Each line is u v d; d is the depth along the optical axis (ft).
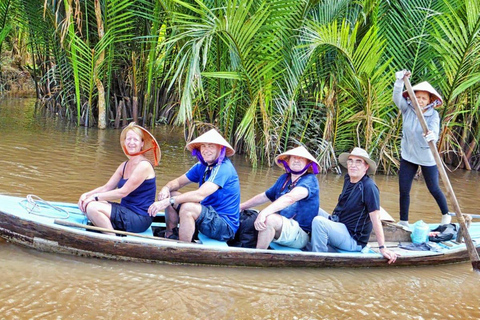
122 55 40.86
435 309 14.32
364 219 16.89
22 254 14.96
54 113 46.65
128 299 13.14
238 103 33.73
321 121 34.35
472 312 14.32
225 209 16.51
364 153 16.51
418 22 32.73
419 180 32.68
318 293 14.67
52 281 13.60
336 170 33.58
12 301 12.38
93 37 40.68
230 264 15.70
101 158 29.48
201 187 16.10
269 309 13.42
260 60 29.86
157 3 35.55
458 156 37.88
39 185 22.72
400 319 13.56
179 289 13.98
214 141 16.06
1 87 61.46
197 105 33.76
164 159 31.40
